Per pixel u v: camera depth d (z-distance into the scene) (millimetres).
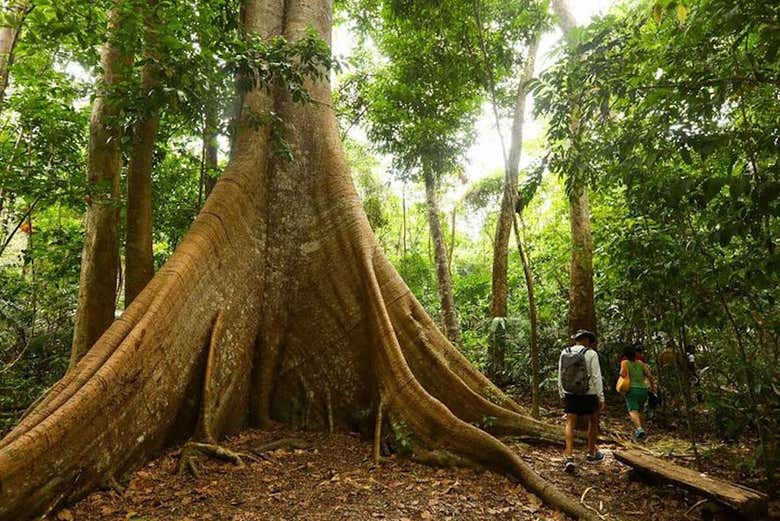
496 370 12500
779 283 4855
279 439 5941
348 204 7074
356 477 4980
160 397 5023
